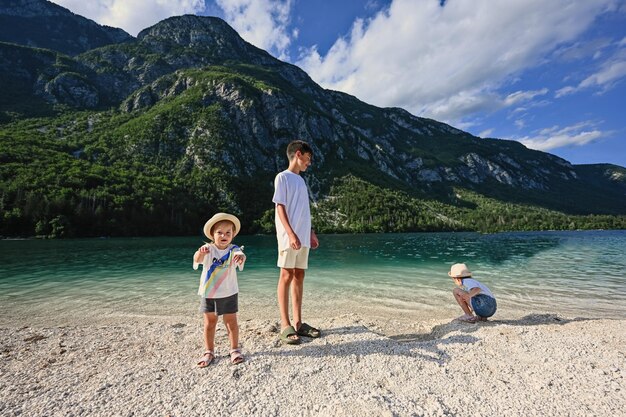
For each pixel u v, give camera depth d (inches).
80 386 116.7
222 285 139.3
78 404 103.3
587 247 1223.5
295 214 169.8
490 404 105.0
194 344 170.7
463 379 123.0
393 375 125.1
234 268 144.3
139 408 100.4
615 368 133.3
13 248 1269.7
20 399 107.0
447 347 157.9
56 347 168.7
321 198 5428.2
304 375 124.1
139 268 639.1
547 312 285.7
